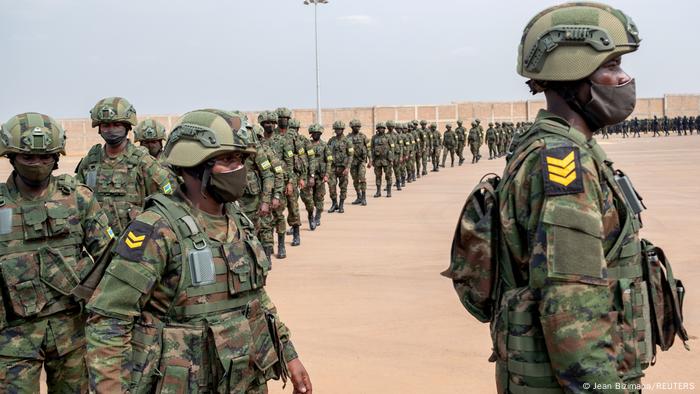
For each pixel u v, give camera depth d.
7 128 3.89
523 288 2.37
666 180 20.62
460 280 2.60
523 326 2.32
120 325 2.69
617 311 2.30
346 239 12.05
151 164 6.68
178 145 2.82
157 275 2.70
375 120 65.25
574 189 2.19
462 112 67.69
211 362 2.73
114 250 2.76
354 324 6.71
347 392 4.97
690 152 34.75
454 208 16.12
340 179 16.06
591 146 2.36
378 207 17.03
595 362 2.12
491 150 38.03
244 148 2.83
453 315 6.99
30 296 3.84
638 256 2.40
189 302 2.73
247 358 2.77
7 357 3.82
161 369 2.67
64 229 4.04
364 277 8.85
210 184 2.83
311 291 8.14
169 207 2.80
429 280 8.59
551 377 2.28
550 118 2.42
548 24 2.40
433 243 11.31
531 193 2.31
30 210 3.94
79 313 4.04
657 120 65.88
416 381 5.18
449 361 5.61
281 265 9.81
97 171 6.58
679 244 10.19
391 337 6.28
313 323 6.77
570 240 2.16
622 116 2.42
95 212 4.27
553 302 2.16
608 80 2.38
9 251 3.89
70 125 63.75
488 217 2.47
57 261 3.94
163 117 57.16
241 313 2.85
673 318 2.53
